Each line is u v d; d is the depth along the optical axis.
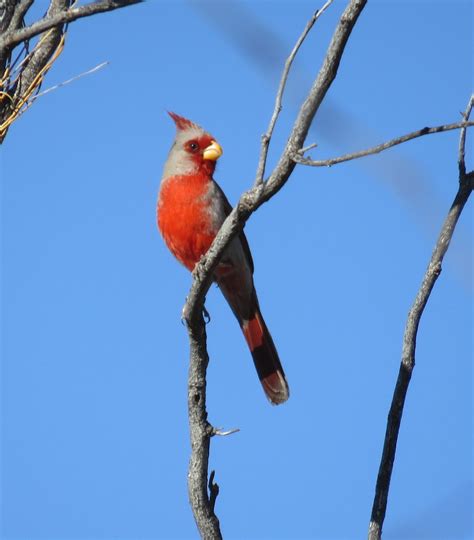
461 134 7.08
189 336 8.06
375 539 6.79
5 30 8.75
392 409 6.99
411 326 7.04
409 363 7.02
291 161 6.70
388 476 6.93
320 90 6.52
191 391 8.07
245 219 7.38
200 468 7.91
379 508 6.87
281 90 6.75
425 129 6.05
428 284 7.02
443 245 7.02
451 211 7.03
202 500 7.86
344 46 6.41
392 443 6.96
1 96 8.78
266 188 7.00
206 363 8.12
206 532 7.83
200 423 8.01
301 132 6.63
